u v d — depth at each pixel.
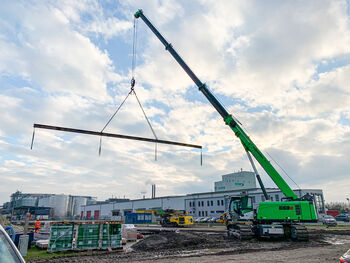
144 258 13.26
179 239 19.30
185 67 24.34
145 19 26.28
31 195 131.38
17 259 3.54
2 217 27.83
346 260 6.05
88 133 15.08
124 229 22.33
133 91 17.38
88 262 12.30
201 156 18.70
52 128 14.20
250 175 92.50
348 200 76.44
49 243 15.02
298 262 11.41
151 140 16.81
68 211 118.31
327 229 32.38
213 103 23.61
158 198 89.19
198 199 77.31
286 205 20.80
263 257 12.91
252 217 22.12
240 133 22.59
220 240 21.02
